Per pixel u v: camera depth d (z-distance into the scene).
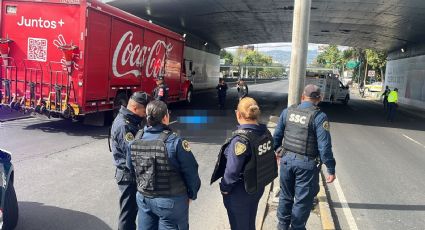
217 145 11.52
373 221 6.29
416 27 27.50
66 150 9.68
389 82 48.22
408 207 7.02
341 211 6.70
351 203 7.12
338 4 22.36
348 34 37.06
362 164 10.39
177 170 3.57
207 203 6.57
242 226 3.81
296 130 4.78
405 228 6.03
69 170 7.97
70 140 10.94
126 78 14.15
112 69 13.12
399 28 29.12
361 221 6.26
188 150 3.57
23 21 11.91
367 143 13.93
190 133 13.57
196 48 37.78
